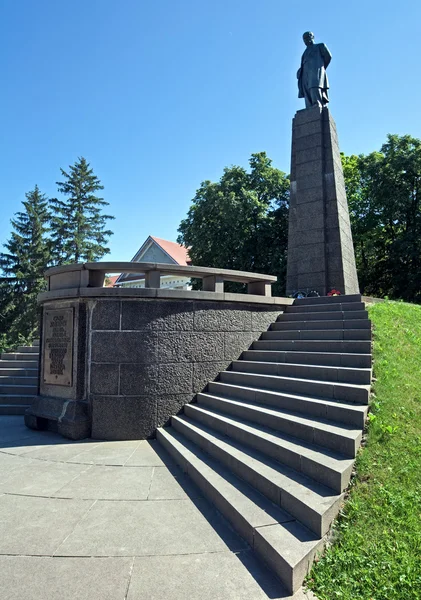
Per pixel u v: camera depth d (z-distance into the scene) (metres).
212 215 21.17
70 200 39.91
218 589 3.07
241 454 5.04
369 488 3.93
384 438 4.57
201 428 6.42
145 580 3.17
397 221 25.05
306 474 4.29
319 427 4.79
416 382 5.91
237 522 3.93
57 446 6.79
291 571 3.04
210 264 21.58
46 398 7.96
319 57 13.91
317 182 13.02
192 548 3.64
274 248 20.30
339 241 12.50
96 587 3.08
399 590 2.93
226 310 8.41
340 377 6.05
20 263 35.03
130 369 7.30
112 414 7.23
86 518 4.21
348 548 3.37
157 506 4.50
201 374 7.88
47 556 3.51
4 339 30.59
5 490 4.93
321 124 13.23
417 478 4.03
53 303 8.22
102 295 7.38
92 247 38.84
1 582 3.14
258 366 7.58
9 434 7.61
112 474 5.46
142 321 7.45
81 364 7.50
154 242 35.50
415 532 3.43
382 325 7.82
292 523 3.68
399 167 22.59
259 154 22.14
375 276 25.62
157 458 6.15
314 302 9.83
